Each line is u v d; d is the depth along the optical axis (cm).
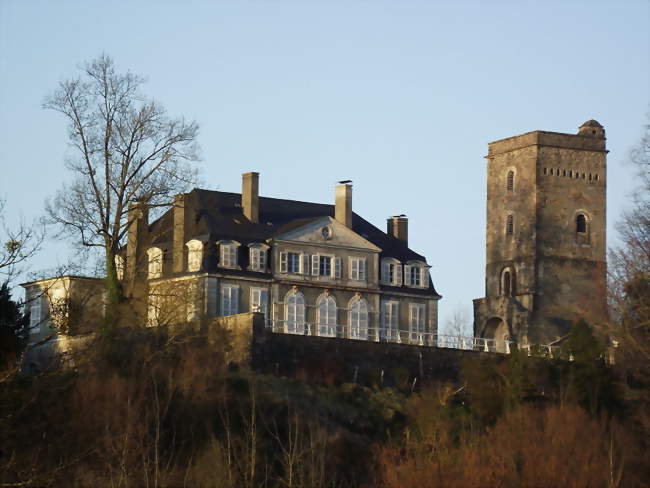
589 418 9894
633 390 10606
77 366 7538
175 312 10944
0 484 6469
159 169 10775
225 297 12231
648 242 10769
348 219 13062
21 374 8419
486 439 8925
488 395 10388
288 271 12594
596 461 8731
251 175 12888
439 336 12188
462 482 8206
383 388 11106
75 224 10531
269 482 8412
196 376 9631
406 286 13262
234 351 10894
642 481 9069
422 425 9756
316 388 10625
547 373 10869
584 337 11225
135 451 7981
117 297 10356
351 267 12925
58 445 7725
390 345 11475
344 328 12762
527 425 9094
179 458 8638
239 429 9306
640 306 10306
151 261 11306
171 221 12738
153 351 9825
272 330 11988
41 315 11044
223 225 12544
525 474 8394
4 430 6706
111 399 8450
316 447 8875
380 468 9044
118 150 10700
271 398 9956
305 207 13500
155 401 8556
